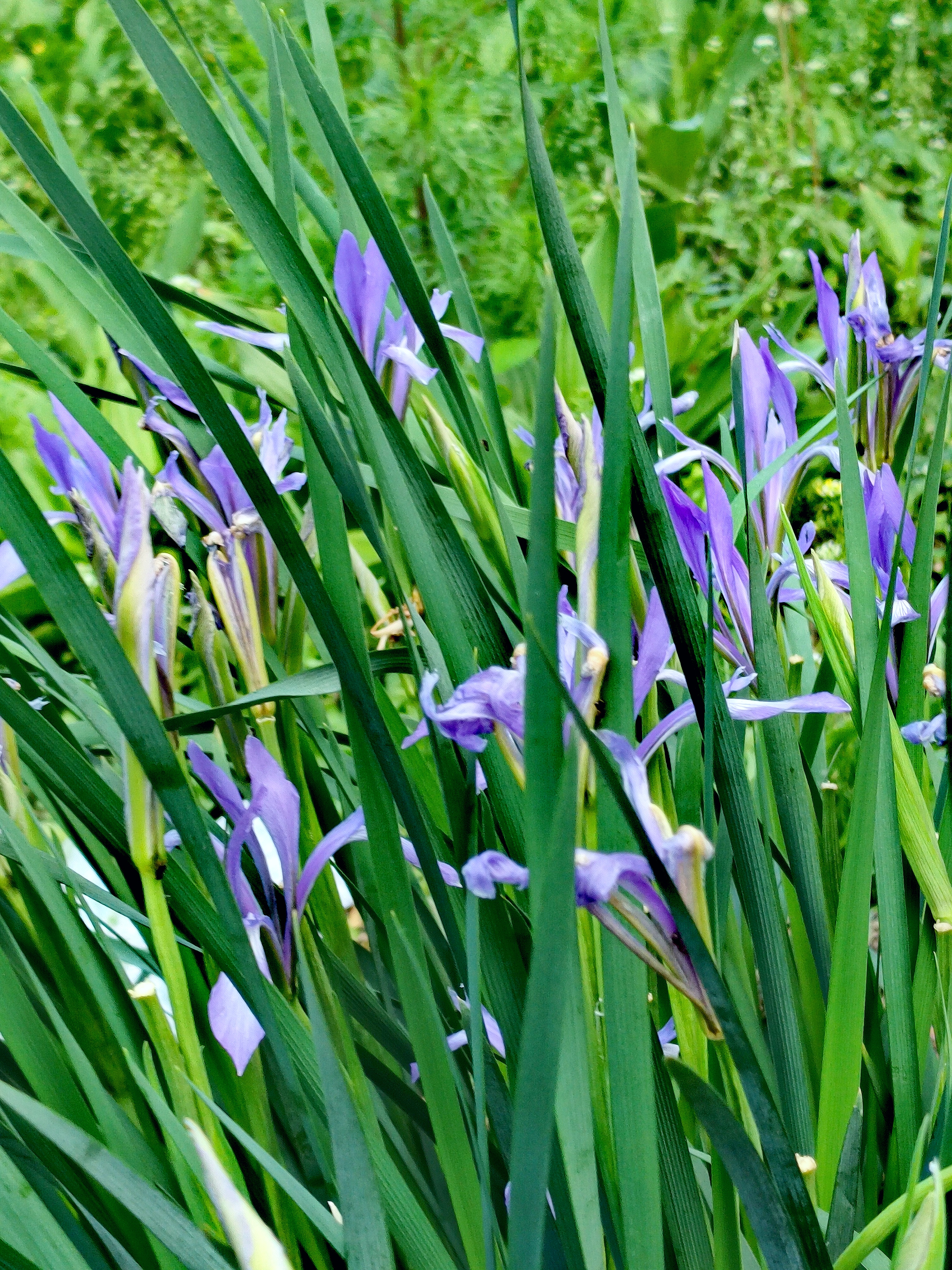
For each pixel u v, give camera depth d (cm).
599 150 318
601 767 93
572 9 345
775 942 103
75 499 103
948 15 331
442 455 106
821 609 106
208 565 111
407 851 106
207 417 99
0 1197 98
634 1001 98
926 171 311
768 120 331
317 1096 102
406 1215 101
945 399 104
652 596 101
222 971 102
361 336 107
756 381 111
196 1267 99
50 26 377
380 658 108
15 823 106
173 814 99
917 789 104
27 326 266
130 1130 105
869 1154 110
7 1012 103
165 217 318
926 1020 109
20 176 326
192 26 344
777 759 106
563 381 178
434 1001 102
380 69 319
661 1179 102
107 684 98
